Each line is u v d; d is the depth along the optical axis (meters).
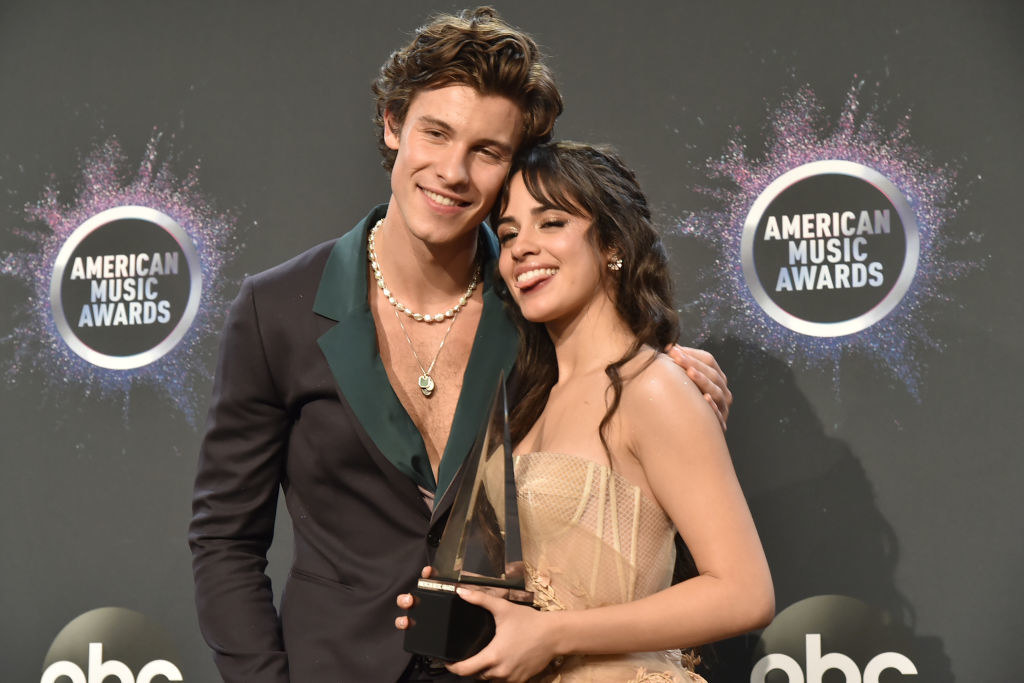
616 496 1.53
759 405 2.37
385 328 1.77
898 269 2.33
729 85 2.42
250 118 2.63
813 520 2.34
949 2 2.34
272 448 1.75
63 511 2.62
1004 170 2.30
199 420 2.59
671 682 1.50
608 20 2.48
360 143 2.58
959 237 2.31
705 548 1.48
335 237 2.57
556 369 1.75
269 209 2.60
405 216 1.66
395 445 1.64
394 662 1.61
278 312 1.72
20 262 2.69
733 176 2.41
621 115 2.46
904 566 2.29
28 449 2.64
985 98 2.31
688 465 1.51
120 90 2.69
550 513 1.52
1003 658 2.24
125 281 2.64
